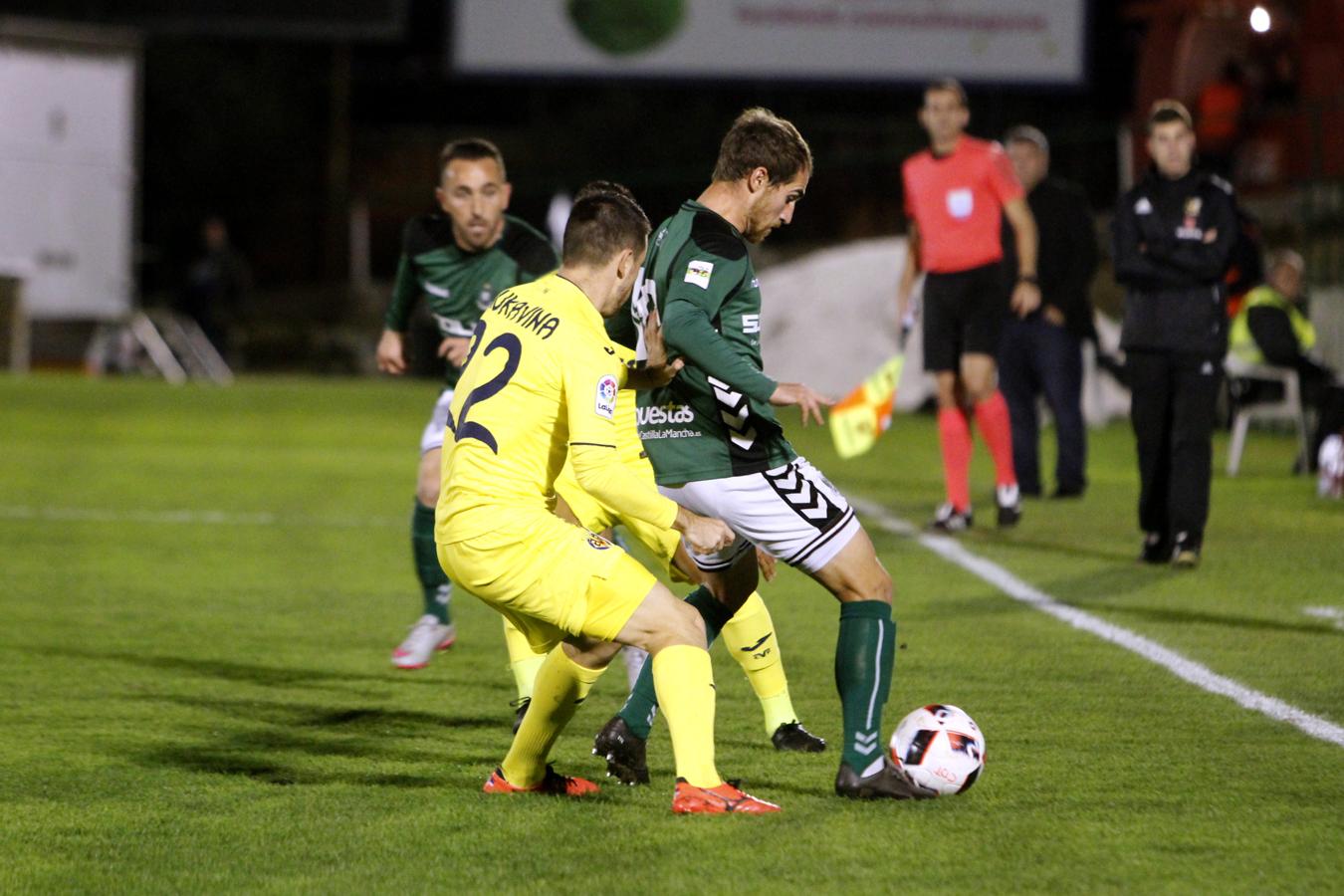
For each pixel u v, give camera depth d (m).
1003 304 30.61
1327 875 11.70
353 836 12.91
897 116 102.06
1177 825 12.94
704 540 12.94
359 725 16.92
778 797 13.93
